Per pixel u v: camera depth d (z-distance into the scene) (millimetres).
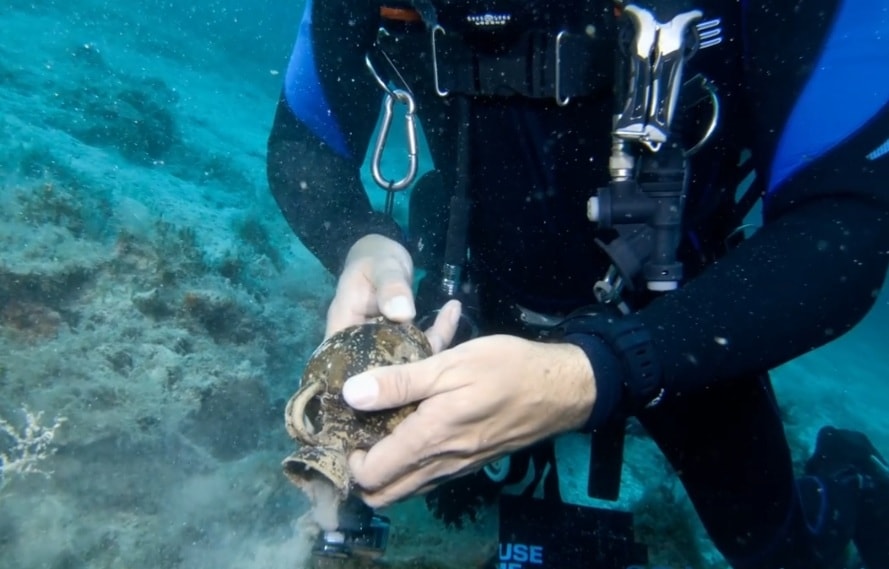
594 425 388
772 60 489
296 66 763
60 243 1079
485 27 552
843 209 423
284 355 1176
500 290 774
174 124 3035
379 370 335
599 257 685
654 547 1114
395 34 614
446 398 341
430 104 658
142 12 7418
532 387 350
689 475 829
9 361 852
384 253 582
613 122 486
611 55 550
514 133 612
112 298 1028
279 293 1406
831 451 1255
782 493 810
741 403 744
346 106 743
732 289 415
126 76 3898
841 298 413
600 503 1202
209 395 942
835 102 437
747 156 638
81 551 721
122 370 923
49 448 779
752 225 638
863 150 426
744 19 529
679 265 499
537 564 814
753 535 840
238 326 1130
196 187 2299
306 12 772
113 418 830
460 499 919
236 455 952
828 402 2900
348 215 715
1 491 731
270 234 1904
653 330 397
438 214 851
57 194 1197
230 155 3174
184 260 1157
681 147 497
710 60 550
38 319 943
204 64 6562
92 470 795
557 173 626
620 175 497
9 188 1195
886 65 430
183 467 861
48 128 2281
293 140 753
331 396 413
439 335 500
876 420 3010
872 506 1153
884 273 430
